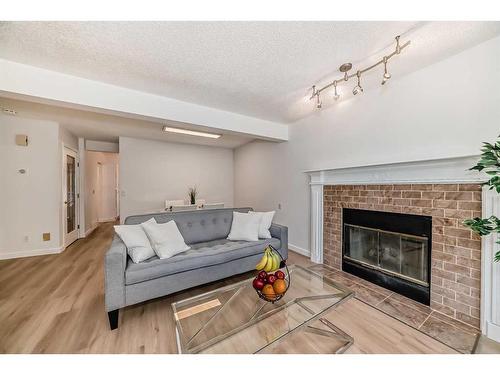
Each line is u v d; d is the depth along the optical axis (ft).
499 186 3.94
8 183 10.39
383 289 7.44
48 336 5.03
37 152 10.96
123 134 14.30
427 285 6.39
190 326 4.56
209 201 18.89
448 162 5.81
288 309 5.00
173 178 17.17
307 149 11.00
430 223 6.28
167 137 15.33
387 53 5.76
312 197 10.31
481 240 5.20
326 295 5.33
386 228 7.45
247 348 4.47
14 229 10.52
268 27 4.74
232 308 5.10
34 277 8.30
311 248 10.44
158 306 6.41
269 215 9.61
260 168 15.29
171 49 5.48
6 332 5.16
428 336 5.05
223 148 19.53
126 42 5.20
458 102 5.77
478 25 4.70
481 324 5.17
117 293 5.37
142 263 6.14
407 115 6.91
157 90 7.82
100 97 7.16
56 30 4.75
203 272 6.85
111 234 15.78
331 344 4.82
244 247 7.90
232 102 8.99
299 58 5.93
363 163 8.27
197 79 7.05
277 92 8.09
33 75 6.22
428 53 5.76
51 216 11.27
